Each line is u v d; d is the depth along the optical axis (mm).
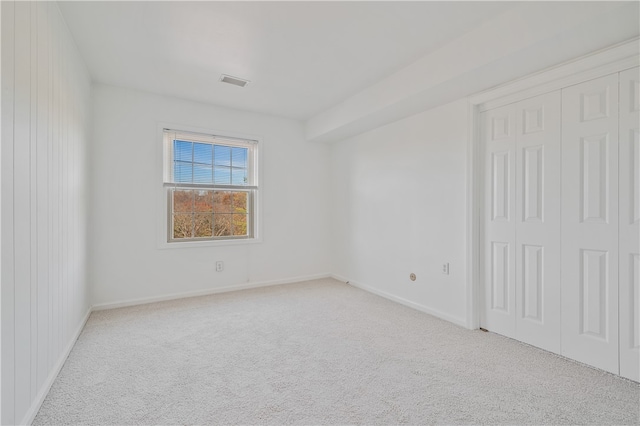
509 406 1564
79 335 2426
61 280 1914
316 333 2512
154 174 3344
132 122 3225
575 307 2041
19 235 1299
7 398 1191
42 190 1571
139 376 1841
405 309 3148
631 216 1803
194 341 2348
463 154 2680
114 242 3139
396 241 3436
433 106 2928
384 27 2113
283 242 4238
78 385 1737
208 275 3684
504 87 2367
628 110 1801
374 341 2359
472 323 2615
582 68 1942
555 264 2145
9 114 1216
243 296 3586
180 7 1906
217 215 3795
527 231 2309
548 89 2162
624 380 1797
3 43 1167
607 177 1895
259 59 2586
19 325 1297
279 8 1918
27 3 1398
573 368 1943
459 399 1623
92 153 3020
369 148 3852
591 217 1967
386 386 1746
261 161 4039
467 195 2641
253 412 1521
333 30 2154
